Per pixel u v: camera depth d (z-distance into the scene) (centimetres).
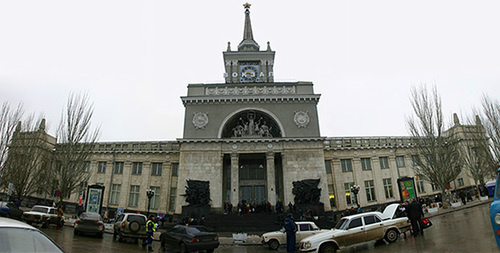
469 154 3850
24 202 3762
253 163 4006
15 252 513
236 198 3450
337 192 3919
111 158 4181
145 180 4038
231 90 3944
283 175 3566
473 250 1072
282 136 3725
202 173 3531
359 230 1405
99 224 1988
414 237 1508
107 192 4031
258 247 2009
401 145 4238
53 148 3872
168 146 4147
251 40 5106
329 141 4175
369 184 4081
